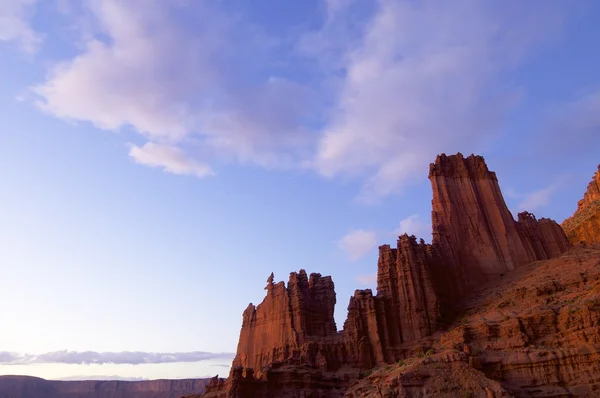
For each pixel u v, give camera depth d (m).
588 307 50.88
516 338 53.38
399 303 83.44
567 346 50.38
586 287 59.31
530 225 98.50
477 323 59.88
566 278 64.19
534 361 49.38
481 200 100.38
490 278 89.88
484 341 56.47
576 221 138.50
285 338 98.50
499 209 98.31
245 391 72.81
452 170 104.25
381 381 53.91
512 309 63.03
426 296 81.50
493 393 45.03
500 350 53.31
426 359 51.84
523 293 65.56
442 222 96.50
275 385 77.00
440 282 85.75
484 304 76.19
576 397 45.81
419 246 89.38
